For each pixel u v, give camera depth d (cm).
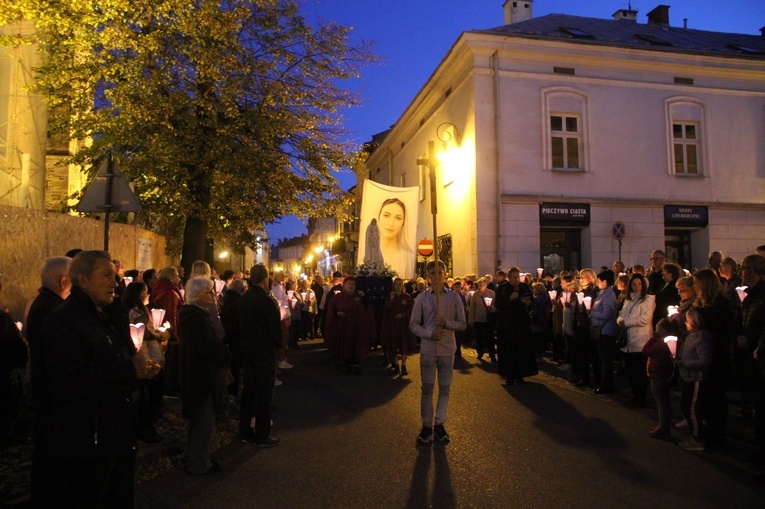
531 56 1967
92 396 285
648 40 2275
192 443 532
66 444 281
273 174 1398
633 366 788
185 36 1283
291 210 1580
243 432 638
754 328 547
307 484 508
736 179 2127
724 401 599
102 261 305
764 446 526
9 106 1407
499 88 1934
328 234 5338
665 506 454
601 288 912
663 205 2036
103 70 1225
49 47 1359
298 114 1455
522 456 580
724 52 2128
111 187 718
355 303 1136
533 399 855
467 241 1986
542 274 1742
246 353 635
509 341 977
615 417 741
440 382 649
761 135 2164
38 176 1492
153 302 747
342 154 1575
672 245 2144
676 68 2086
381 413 779
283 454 597
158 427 662
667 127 2070
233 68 1289
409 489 493
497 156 1916
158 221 1900
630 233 2003
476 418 738
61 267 353
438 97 2336
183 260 1428
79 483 284
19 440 550
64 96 1308
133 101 1229
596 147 2002
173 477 527
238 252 1916
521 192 1925
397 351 1164
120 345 326
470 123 1967
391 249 1823
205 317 539
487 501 465
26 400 581
